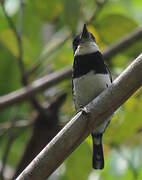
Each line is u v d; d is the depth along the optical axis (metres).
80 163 9.23
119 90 5.55
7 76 11.10
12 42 9.86
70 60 10.30
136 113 8.45
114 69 10.30
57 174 9.88
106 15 9.82
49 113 9.18
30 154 9.00
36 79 10.63
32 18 11.34
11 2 11.67
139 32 9.88
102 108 5.58
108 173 10.52
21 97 9.30
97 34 9.85
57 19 10.68
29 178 5.39
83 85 7.44
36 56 10.25
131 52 10.30
